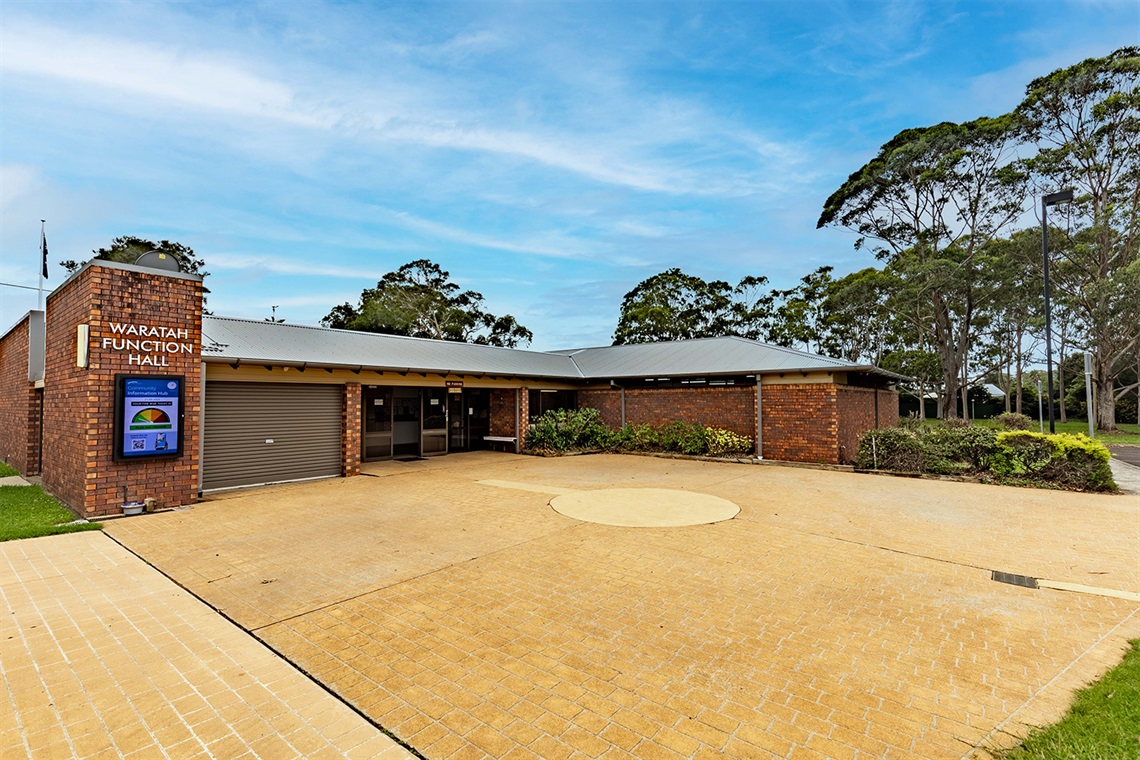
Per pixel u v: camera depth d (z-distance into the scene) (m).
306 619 4.25
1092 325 30.53
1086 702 3.02
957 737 2.72
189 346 8.76
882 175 30.09
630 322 41.12
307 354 11.82
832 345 42.03
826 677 3.35
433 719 2.89
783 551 6.15
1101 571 5.47
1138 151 27.48
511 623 4.18
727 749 2.63
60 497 8.91
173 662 3.54
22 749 2.62
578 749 2.62
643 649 3.73
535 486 10.60
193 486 8.77
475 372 15.02
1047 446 10.46
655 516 7.90
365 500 9.14
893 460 12.14
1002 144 27.72
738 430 15.33
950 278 26.84
